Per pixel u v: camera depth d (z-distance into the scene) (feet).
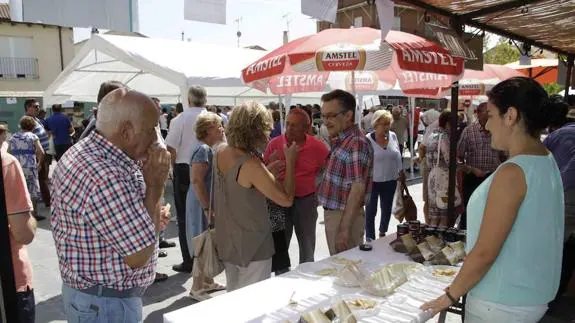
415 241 8.09
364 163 8.71
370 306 5.69
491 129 5.01
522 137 4.77
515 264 4.69
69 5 4.36
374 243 8.82
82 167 4.49
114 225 4.44
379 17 6.72
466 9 9.91
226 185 7.39
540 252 4.71
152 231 4.70
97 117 4.82
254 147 7.31
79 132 38.27
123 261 4.72
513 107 4.67
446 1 9.21
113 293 4.79
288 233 11.32
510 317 4.83
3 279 3.99
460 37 10.04
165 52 23.27
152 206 5.02
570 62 18.90
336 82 20.04
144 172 5.00
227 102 42.52
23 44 55.57
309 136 11.41
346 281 6.56
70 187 4.51
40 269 14.43
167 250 16.37
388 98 72.64
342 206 9.05
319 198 9.52
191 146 13.97
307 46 10.01
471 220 5.11
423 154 16.85
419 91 16.93
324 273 7.13
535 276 4.73
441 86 13.61
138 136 4.76
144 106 4.76
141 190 4.97
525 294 4.75
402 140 38.50
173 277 13.66
